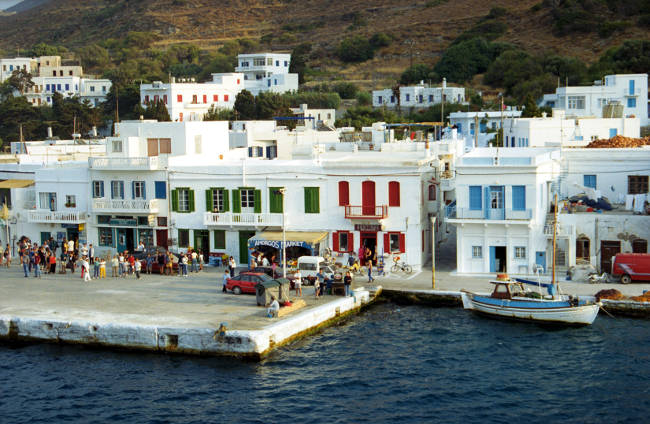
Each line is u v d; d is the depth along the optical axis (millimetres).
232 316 51938
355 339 51750
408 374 45969
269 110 169625
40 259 70500
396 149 81312
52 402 43312
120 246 74625
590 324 53000
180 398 43188
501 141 123062
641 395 42406
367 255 65750
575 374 45344
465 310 57344
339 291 58188
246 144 98500
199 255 68688
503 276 56000
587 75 181000
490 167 62438
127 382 45438
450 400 42531
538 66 193375
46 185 76938
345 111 184250
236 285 58750
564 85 177750
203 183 70500
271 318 51375
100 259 67750
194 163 76312
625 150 68250
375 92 185750
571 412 40781
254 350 47688
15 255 79125
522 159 62094
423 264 67312
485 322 54656
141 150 79125
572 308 52562
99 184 74875
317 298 57219
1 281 64625
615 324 53094
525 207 62062
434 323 54625
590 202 65562
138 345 49750
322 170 66625
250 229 69250
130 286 61781
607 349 48750
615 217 61594
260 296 54281
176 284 62375
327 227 67062
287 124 152750
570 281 59781
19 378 46562
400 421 40219
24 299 57781
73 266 68312
